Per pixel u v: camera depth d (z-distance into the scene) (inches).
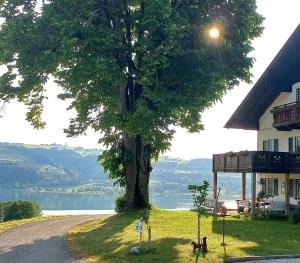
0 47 1216.8
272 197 1536.7
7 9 1241.4
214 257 684.1
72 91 1363.2
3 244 826.2
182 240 842.8
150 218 1205.1
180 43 1179.3
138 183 1387.8
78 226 1085.1
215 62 1209.4
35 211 1441.9
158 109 1183.6
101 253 729.0
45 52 1191.6
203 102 1221.7
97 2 1219.2
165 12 1120.8
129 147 1378.0
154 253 716.7
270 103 1550.2
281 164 1337.4
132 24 1248.8
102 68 1104.2
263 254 705.6
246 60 1246.9
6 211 1409.9
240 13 1270.9
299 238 887.1
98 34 1149.1
